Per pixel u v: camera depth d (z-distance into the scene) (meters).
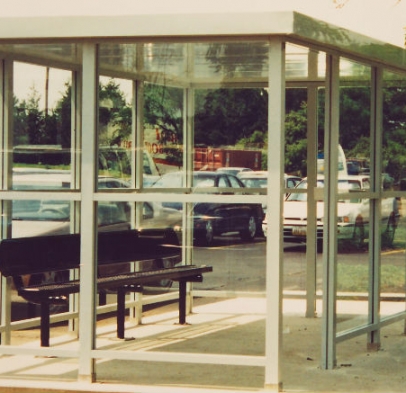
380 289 9.37
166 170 9.56
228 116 9.08
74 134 9.20
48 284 8.86
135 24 7.38
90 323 7.71
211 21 7.26
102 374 7.98
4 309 8.83
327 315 8.34
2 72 9.06
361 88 8.85
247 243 8.38
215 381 7.77
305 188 10.83
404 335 10.08
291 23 7.14
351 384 7.79
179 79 9.01
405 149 10.11
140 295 9.27
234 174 8.90
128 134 9.23
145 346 8.25
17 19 7.52
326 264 8.34
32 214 9.07
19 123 9.10
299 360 8.70
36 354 7.81
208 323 9.04
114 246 8.94
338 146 8.33
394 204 9.79
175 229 9.49
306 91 10.62
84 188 7.73
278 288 7.38
